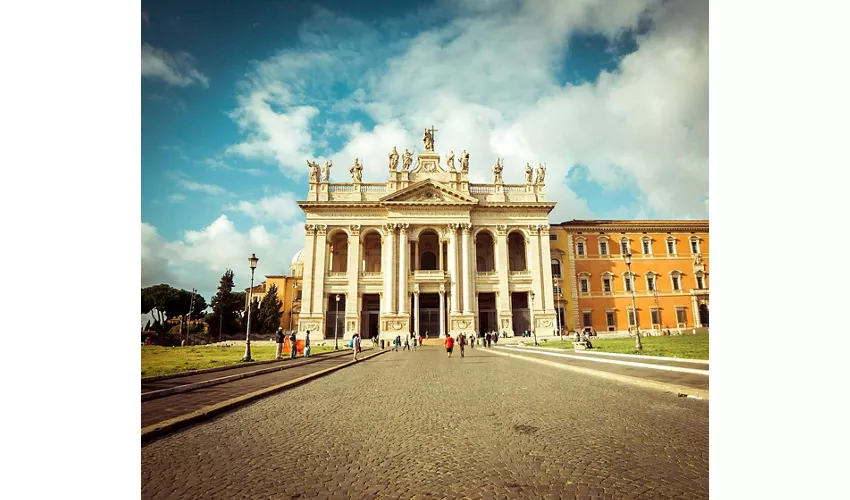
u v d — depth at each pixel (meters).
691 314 69.81
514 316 70.56
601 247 71.31
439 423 9.14
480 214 70.06
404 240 67.06
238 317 82.94
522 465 6.31
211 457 6.88
